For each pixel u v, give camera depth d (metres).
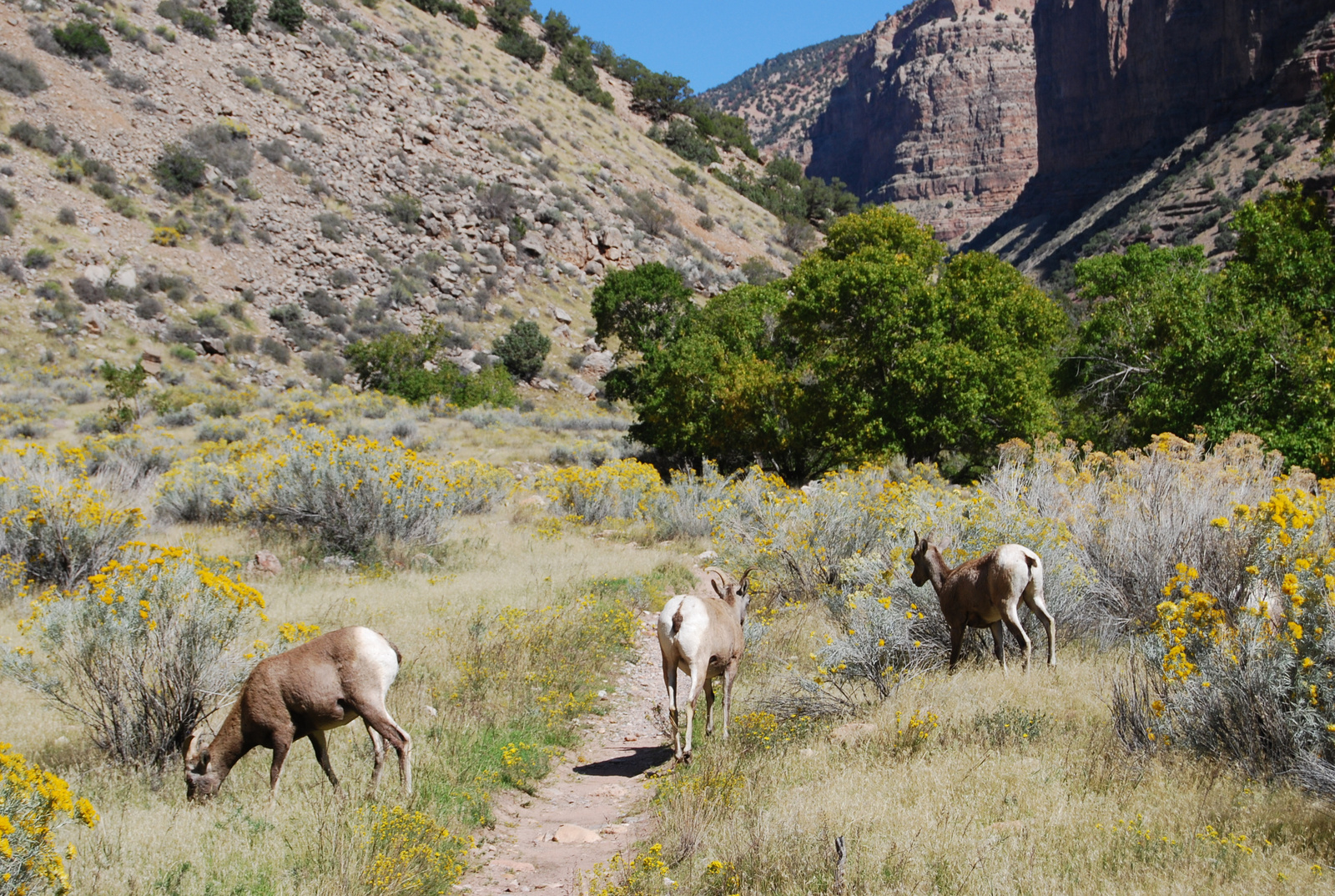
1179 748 5.96
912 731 6.93
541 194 71.00
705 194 95.88
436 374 48.47
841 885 4.44
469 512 21.92
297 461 16.53
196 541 15.01
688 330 38.16
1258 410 19.41
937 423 25.33
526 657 10.12
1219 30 148.25
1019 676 8.23
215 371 44.34
